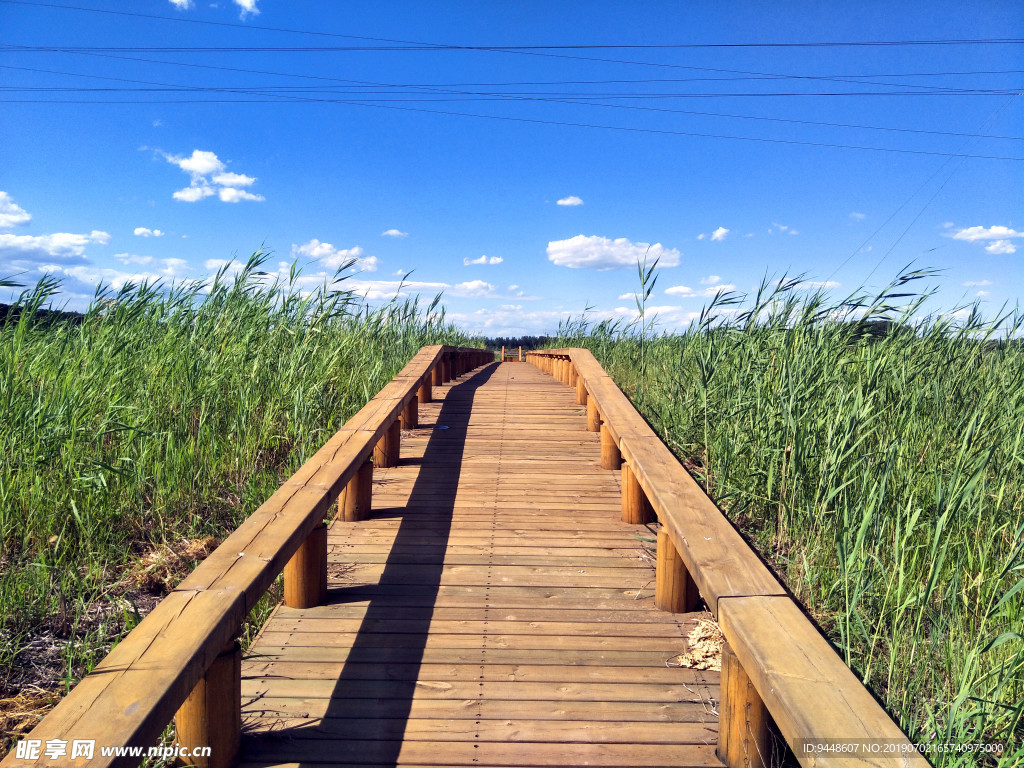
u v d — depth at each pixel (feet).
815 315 17.19
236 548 8.05
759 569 7.75
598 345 42.55
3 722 7.45
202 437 15.83
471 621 10.42
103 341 16.48
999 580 10.14
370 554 13.07
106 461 13.46
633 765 7.08
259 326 21.26
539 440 22.77
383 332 29.84
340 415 21.66
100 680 5.31
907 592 10.57
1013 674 8.02
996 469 13.14
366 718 7.88
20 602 9.64
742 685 6.93
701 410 18.60
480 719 7.88
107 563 11.39
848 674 5.64
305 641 9.74
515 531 14.37
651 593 11.49
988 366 18.15
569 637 9.93
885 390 15.43
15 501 11.60
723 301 20.24
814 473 13.74
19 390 13.74
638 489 14.79
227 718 6.90
